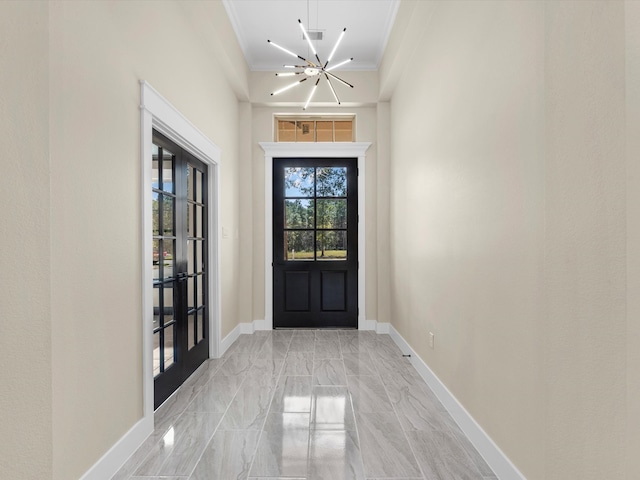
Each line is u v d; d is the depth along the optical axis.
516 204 1.43
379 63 4.06
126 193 1.77
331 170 4.45
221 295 3.43
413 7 2.52
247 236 4.19
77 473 1.39
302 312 4.44
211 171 3.29
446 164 2.25
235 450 1.78
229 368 3.00
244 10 3.23
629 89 0.87
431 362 2.57
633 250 0.86
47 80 1.23
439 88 2.38
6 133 1.08
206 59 2.96
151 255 1.98
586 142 1.01
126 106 1.77
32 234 1.18
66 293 1.34
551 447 1.17
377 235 4.27
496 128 1.60
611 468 0.93
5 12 1.08
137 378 1.85
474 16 1.82
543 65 1.24
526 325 1.36
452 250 2.14
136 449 1.79
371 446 1.81
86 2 1.46
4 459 1.08
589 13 0.99
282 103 4.20
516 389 1.44
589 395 1.01
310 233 4.45
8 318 1.09
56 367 1.29
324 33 3.60
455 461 1.69
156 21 2.09
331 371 2.92
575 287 1.06
